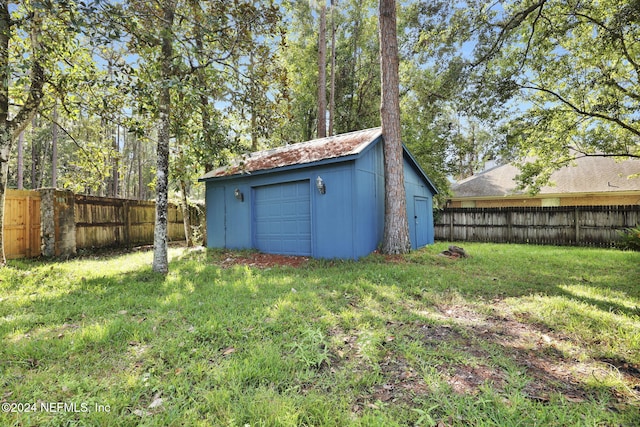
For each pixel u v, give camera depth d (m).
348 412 1.97
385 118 8.11
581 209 11.62
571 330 3.27
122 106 7.18
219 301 4.15
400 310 3.88
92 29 4.20
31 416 1.93
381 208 8.72
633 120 10.39
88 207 9.28
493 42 8.60
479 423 1.86
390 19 8.13
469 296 4.55
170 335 3.10
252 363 2.53
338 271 6.15
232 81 6.48
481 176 18.52
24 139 20.12
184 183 10.89
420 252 8.35
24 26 5.20
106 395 2.15
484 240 13.63
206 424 1.86
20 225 7.71
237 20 5.93
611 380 2.37
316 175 7.85
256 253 8.72
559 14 8.25
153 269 6.20
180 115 6.95
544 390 2.25
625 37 8.49
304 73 18.42
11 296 4.51
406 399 2.12
